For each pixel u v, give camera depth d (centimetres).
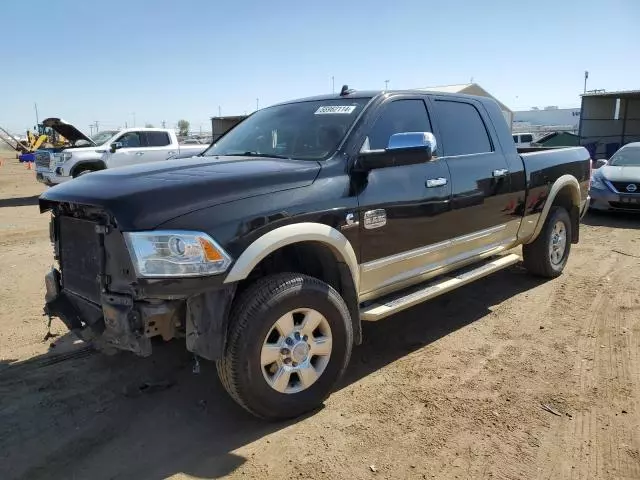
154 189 296
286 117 439
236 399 312
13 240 903
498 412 338
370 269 375
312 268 372
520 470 282
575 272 654
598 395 357
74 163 1499
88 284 332
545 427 321
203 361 418
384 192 379
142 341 294
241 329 301
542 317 504
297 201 326
